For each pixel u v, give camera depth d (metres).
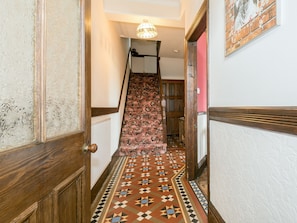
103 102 2.53
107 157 2.48
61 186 0.75
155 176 2.50
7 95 0.51
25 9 0.58
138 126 4.18
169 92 5.92
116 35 3.59
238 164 1.04
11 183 0.50
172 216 1.60
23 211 0.55
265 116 0.78
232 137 1.10
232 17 1.07
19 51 0.55
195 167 2.38
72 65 0.89
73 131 0.89
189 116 2.38
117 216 1.61
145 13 2.70
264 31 0.78
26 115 0.58
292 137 0.65
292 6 0.64
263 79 0.81
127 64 5.51
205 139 2.98
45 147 0.66
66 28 0.83
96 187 1.99
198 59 2.97
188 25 2.23
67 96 0.85
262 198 0.82
